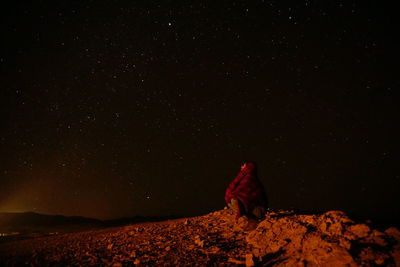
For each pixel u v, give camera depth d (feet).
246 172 15.84
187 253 14.37
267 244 12.92
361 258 9.51
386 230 10.98
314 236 11.35
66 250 19.85
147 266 13.38
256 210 15.52
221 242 15.31
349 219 12.03
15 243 26.61
